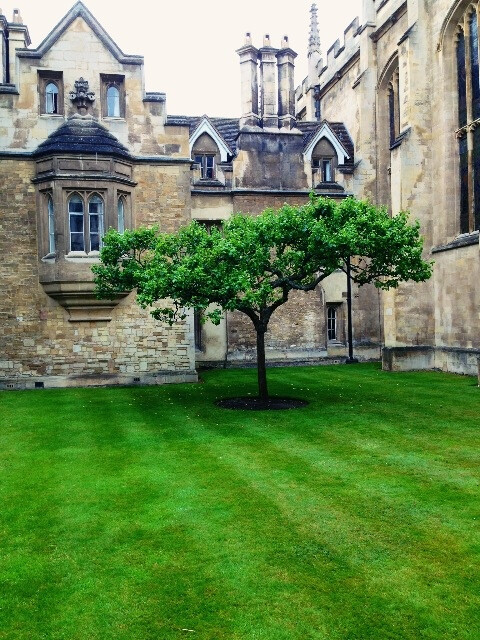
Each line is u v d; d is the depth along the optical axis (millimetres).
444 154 20594
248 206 24172
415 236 13953
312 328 24984
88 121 18109
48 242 17844
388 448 9828
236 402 14617
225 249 12695
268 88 24656
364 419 12195
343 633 4562
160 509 7164
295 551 5949
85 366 18312
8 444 10594
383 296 23453
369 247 13195
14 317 17906
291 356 24719
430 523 6590
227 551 5977
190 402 14852
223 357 24141
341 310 25641
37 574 5598
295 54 24828
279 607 4934
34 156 17703
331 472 8516
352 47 27891
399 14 23828
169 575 5512
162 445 10312
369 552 5898
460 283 19797
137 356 18688
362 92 26000
